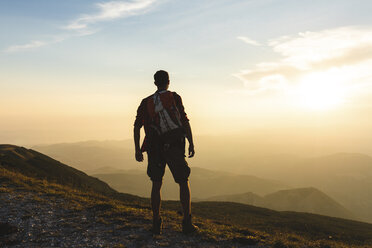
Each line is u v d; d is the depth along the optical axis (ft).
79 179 148.77
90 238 15.89
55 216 20.01
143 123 14.65
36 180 37.99
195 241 16.20
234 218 113.39
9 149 165.48
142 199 100.17
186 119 14.33
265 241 18.79
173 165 14.17
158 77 14.85
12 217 19.26
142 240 15.66
